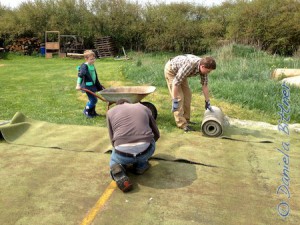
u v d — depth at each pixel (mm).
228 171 4160
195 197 3537
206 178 3961
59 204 3359
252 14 19812
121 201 3432
